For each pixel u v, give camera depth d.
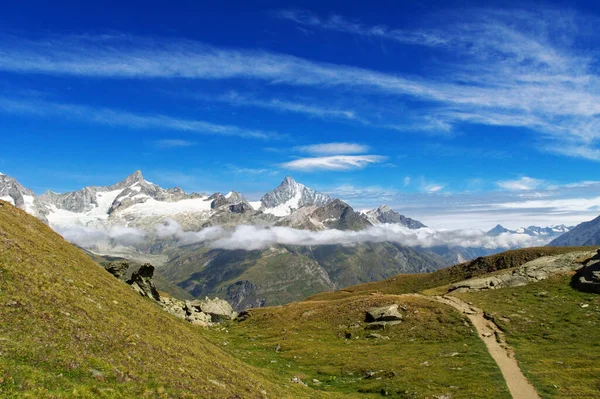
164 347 34.66
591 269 92.81
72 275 41.34
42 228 58.53
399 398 45.62
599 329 65.19
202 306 121.44
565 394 41.34
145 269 94.62
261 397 33.69
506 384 45.72
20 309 27.42
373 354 66.88
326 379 56.28
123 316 37.78
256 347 78.25
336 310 100.62
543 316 74.94
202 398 27.66
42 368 22.77
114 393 23.44
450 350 63.94
